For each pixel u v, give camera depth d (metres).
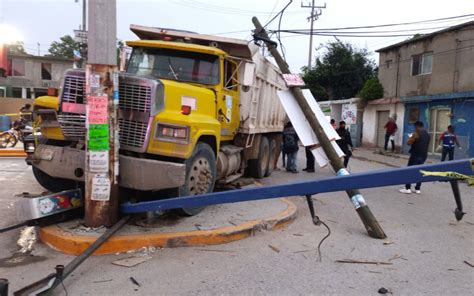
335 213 8.27
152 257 5.38
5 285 3.67
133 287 4.52
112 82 5.62
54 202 5.80
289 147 14.23
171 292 4.43
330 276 5.01
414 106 24.62
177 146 6.01
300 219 7.64
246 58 8.62
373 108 28.61
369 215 6.72
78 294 4.32
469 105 20.84
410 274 5.18
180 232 5.91
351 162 19.97
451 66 22.12
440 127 22.91
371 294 4.55
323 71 38.25
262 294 4.46
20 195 8.53
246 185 9.91
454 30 21.81
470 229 7.44
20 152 15.96
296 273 5.06
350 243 6.32
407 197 10.59
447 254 5.99
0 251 5.50
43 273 4.82
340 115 34.19
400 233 7.02
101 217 5.80
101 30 5.48
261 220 6.71
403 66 25.88
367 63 38.53
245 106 9.05
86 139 5.69
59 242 5.50
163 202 5.81
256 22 10.45
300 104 8.00
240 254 5.63
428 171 4.31
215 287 4.59
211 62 7.79
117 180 5.88
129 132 6.01
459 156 21.27
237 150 8.84
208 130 6.71
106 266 5.07
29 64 41.28
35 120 6.69
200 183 6.75
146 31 8.75
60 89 6.23
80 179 6.11
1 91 40.62
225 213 7.10
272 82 11.38
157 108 6.01
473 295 4.63
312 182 5.01
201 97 7.02
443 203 9.89
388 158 22.50
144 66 7.89
